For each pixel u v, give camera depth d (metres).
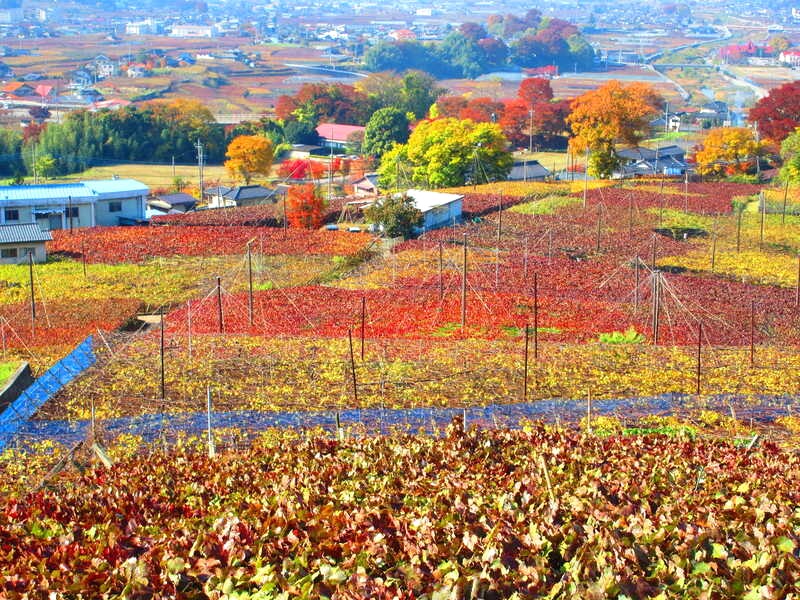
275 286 70.81
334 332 57.59
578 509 25.31
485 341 55.56
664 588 20.42
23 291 67.25
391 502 27.86
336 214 104.56
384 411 43.81
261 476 31.67
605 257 82.38
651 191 118.12
